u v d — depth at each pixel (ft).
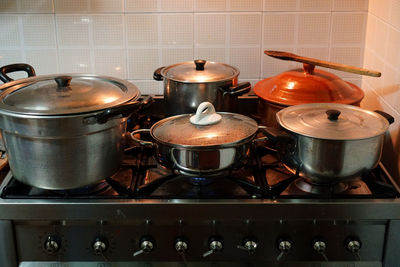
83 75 4.71
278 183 4.19
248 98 5.83
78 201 4.05
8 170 4.76
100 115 3.77
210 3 5.69
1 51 5.85
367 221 4.12
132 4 5.69
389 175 4.44
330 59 5.91
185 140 4.01
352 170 3.93
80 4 5.68
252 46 5.86
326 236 4.17
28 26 5.76
